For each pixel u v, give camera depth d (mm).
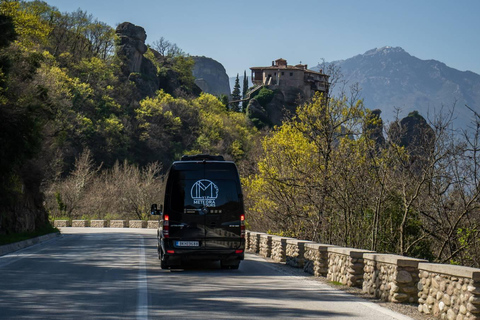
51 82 44250
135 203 63344
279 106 164125
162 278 13164
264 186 25172
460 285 7973
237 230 15234
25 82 30078
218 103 144500
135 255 19734
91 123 102250
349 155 19984
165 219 15141
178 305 9242
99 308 8820
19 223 31797
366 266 11430
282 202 24250
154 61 168750
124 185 65312
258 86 172000
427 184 16359
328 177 20703
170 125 126062
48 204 62938
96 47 131625
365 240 19922
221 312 8633
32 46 50000
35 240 28125
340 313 8766
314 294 10867
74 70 115438
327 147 21375
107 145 107000
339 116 21641
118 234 38062
